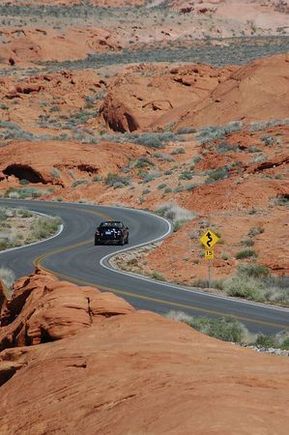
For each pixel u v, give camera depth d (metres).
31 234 44.91
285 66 87.06
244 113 81.38
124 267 35.00
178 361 7.71
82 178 68.31
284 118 76.88
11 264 34.94
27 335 11.79
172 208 50.84
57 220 49.66
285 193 42.59
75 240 43.41
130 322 10.09
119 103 98.31
